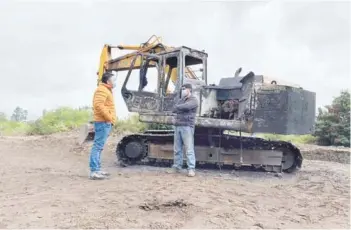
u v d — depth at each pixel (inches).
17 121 853.8
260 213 211.6
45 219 186.9
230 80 366.3
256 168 382.6
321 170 398.9
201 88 354.9
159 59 364.8
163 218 192.9
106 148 494.6
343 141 789.9
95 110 286.0
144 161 394.6
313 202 243.6
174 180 275.1
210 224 187.5
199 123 338.0
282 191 269.9
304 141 828.6
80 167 356.8
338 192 277.3
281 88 327.3
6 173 305.0
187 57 368.5
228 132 426.0
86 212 198.1
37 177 287.1
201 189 248.8
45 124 719.7
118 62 427.5
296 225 196.7
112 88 294.0
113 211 199.8
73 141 535.2
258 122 326.0
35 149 475.8
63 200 219.1
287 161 371.6
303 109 341.4
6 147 479.2
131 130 628.7
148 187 248.4
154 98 361.1
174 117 346.6
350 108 804.6
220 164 379.9
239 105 344.8
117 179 278.4
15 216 191.5
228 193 247.6
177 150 316.8
